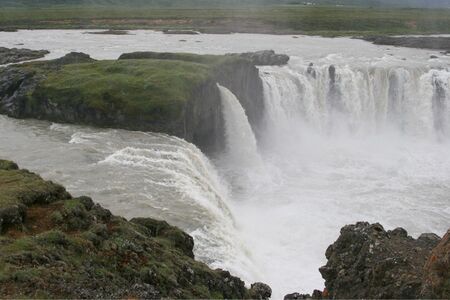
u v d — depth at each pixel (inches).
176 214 1187.9
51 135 1838.1
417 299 794.2
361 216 1713.8
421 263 880.3
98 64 2482.8
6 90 2276.1
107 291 716.0
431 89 2797.7
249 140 2293.3
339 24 5866.1
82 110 2044.8
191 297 797.2
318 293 1016.9
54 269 718.5
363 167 2240.4
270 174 2113.7
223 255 1088.8
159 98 1991.9
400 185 2023.9
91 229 848.9
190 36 4837.6
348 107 2822.3
